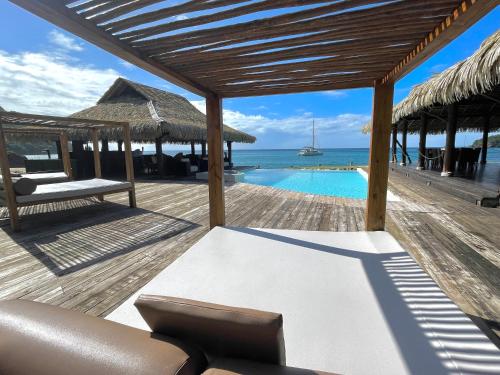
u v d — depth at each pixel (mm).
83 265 2410
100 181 5008
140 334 732
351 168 16328
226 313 689
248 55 2023
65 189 4113
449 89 3779
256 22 1519
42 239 3148
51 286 2029
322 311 1543
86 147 10875
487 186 5055
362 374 1103
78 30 1491
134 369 598
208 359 743
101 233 3354
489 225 3309
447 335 1319
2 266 2389
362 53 1979
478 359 1166
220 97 3117
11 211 3434
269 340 671
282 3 1357
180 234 3297
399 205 4359
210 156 3268
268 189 6840
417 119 9516
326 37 1714
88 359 631
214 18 1482
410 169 8242
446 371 1102
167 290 1824
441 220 3537
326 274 2000
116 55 1831
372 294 1712
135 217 4148
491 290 1837
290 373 669
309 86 2883
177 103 12172
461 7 1294
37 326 728
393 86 2643
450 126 6172
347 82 2777
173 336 779
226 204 4980
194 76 2512
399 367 1131
